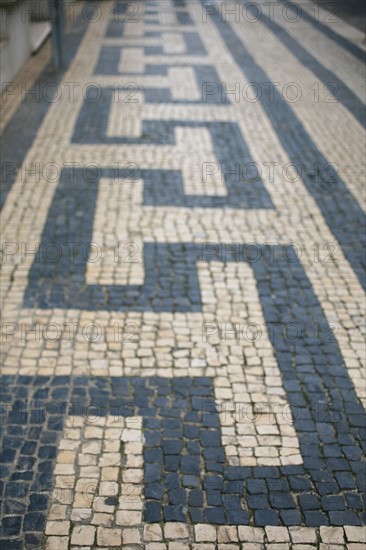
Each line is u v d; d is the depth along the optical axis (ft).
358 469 12.46
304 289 17.92
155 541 10.94
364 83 36.86
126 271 18.34
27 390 13.96
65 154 25.73
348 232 20.92
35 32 43.73
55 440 12.77
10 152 25.72
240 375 14.71
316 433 13.25
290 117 30.89
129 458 12.46
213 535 11.09
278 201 22.68
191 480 12.07
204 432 13.15
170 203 22.20
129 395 13.99
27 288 17.38
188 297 17.38
